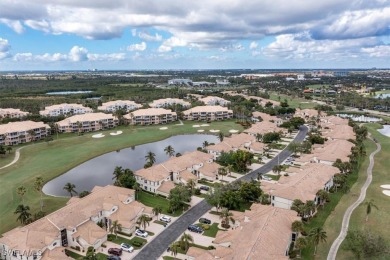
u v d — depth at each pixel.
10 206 108.81
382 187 120.81
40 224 86.25
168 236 91.00
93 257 75.88
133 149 191.75
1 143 193.62
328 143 174.38
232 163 148.00
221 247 78.00
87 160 166.75
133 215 97.00
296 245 80.25
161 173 126.94
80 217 91.38
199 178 136.38
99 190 110.94
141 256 81.69
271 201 107.88
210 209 107.75
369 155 166.62
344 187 119.44
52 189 127.94
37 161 162.38
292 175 126.31
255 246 72.06
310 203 96.06
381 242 74.38
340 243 83.94
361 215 98.12
